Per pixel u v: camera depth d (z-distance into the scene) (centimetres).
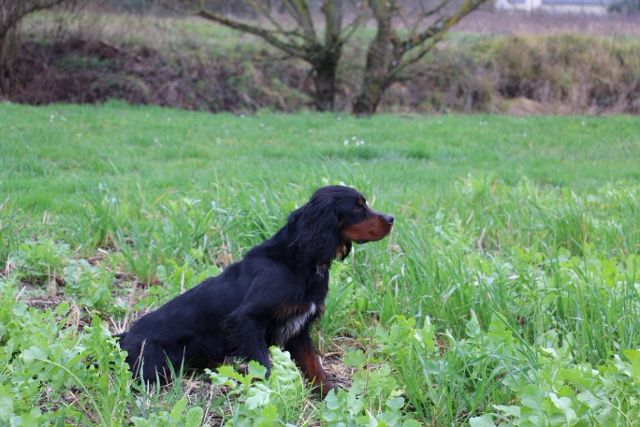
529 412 307
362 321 475
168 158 1127
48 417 322
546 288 468
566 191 767
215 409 366
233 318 389
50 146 1124
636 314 412
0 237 575
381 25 1844
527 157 1223
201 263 559
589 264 493
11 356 393
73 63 1823
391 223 405
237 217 607
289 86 1997
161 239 585
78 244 614
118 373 350
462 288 468
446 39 2178
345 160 1146
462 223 685
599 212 723
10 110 1477
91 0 1897
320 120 1605
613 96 1991
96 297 489
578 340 412
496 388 367
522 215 676
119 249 600
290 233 397
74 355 348
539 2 2536
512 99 2020
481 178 792
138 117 1520
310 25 1906
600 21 2205
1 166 969
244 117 1638
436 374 370
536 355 361
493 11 1938
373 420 313
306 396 368
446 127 1546
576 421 297
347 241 412
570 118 1719
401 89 2031
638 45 2077
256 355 385
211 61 1952
